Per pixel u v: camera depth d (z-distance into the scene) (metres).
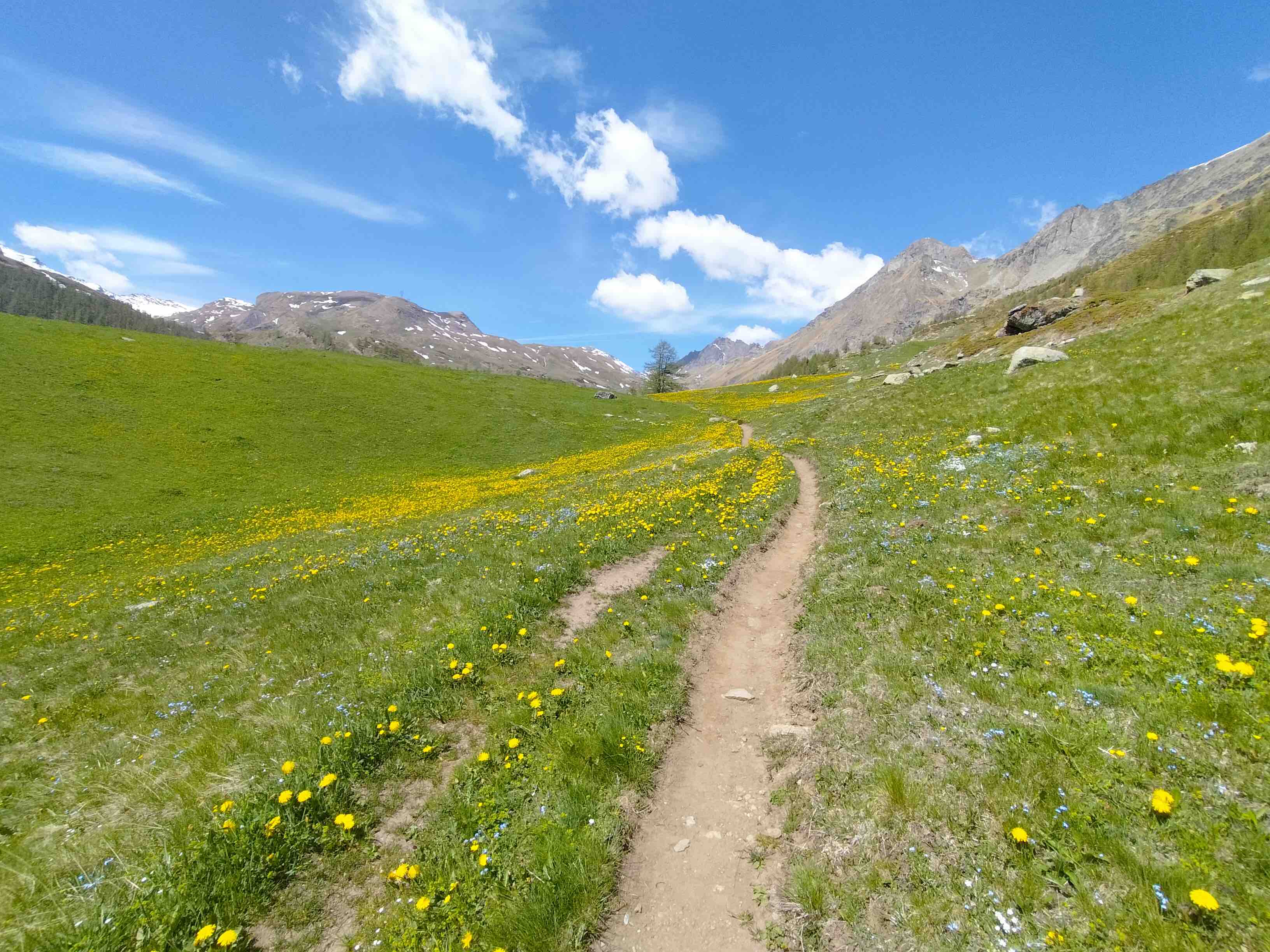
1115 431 15.08
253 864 5.19
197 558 26.56
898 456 20.02
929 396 30.69
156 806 6.39
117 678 11.19
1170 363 18.81
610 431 62.12
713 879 5.35
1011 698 6.33
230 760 7.11
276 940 4.74
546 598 10.98
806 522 16.31
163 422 46.03
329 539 24.69
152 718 9.15
